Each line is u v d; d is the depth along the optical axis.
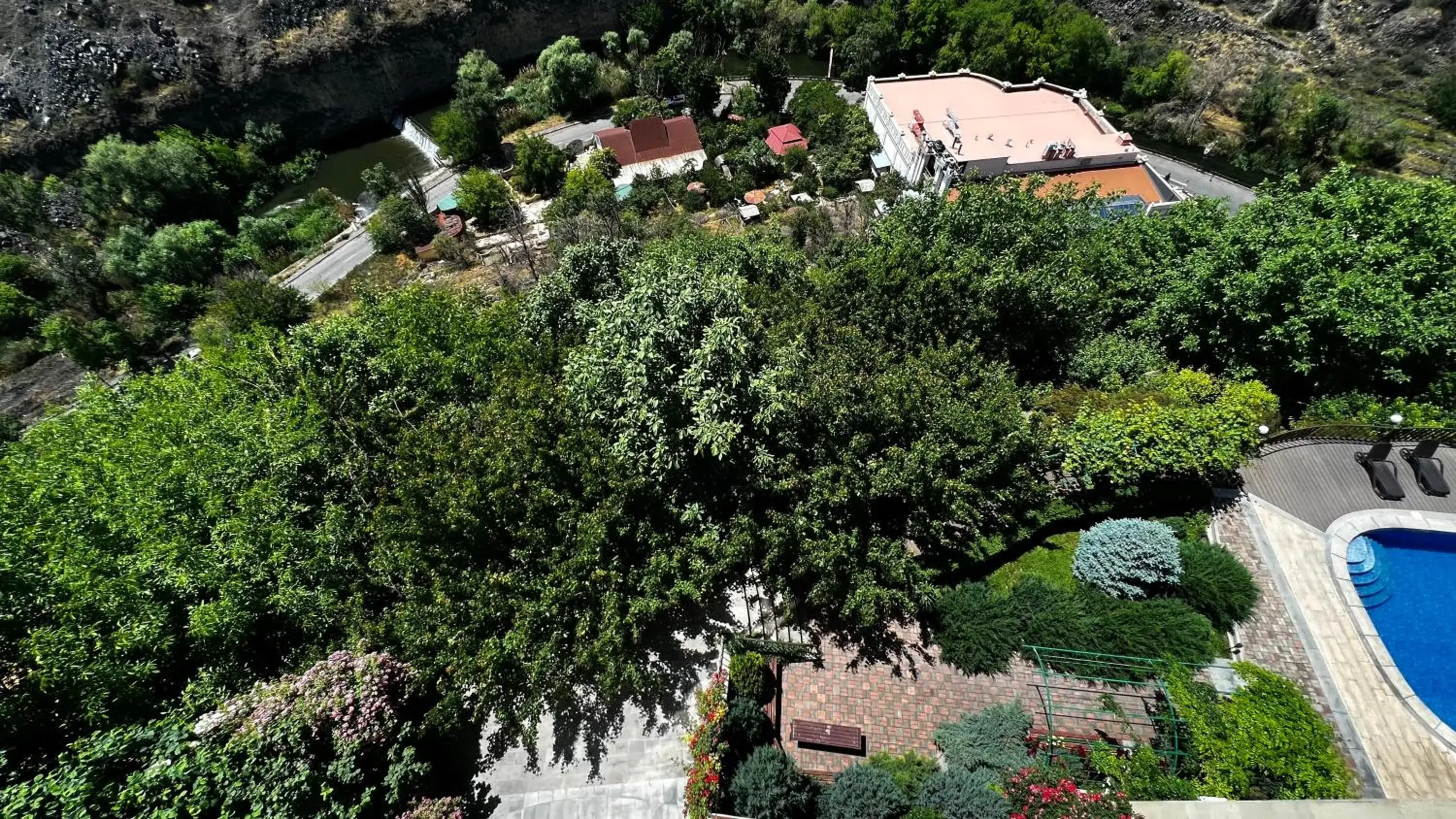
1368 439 25.22
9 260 57.75
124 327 55.56
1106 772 17.91
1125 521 23.11
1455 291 25.50
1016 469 22.03
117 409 27.22
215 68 73.31
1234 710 18.19
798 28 83.88
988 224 28.30
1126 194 46.56
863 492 21.25
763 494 22.44
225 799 16.45
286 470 23.11
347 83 79.50
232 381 27.56
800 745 21.27
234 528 21.14
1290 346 26.19
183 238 60.59
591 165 68.25
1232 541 23.52
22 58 66.94
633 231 55.50
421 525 20.84
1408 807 15.32
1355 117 60.81
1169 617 21.28
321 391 25.73
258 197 73.19
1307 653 21.20
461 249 61.91
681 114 75.56
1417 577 23.05
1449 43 64.38
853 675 22.45
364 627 19.75
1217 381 26.14
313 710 17.44
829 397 21.08
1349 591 22.23
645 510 22.19
